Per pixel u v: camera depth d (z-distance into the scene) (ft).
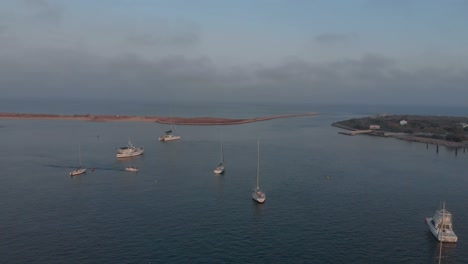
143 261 222.07
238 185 393.09
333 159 552.82
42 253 231.09
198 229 270.26
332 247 243.81
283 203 331.98
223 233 263.70
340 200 341.82
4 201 332.19
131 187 382.83
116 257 226.58
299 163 516.73
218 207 319.68
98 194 356.38
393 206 326.03
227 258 226.99
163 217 293.84
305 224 282.15
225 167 485.15
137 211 307.17
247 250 237.86
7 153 572.51
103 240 250.16
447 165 518.37
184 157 559.79
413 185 398.42
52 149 614.34
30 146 644.69
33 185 387.75
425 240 256.11
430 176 443.73
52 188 376.68
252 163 514.27
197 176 433.07
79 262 220.43
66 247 239.30
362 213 307.37
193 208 316.60
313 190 374.22
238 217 295.69
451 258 231.30
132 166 487.20
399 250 240.94
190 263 220.23
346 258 229.25
